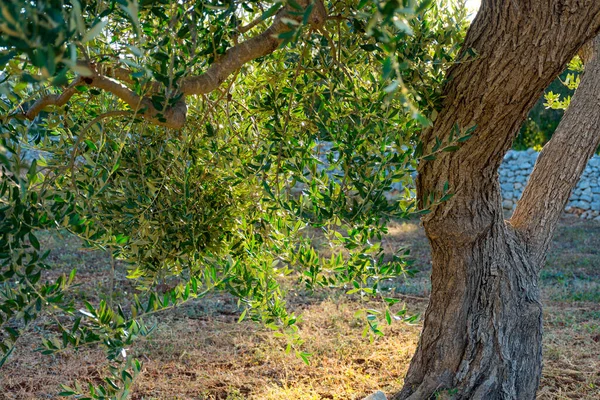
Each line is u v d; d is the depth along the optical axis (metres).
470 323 2.82
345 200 1.75
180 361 4.39
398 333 4.96
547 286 6.48
